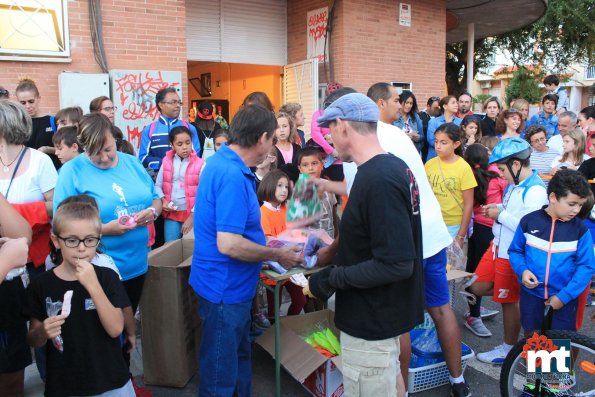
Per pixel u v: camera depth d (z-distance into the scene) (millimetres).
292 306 3936
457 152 4586
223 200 2391
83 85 6594
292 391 3242
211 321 2520
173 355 3186
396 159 2096
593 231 4047
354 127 2129
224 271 2486
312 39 9609
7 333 2357
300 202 2844
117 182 2887
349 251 2127
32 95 4828
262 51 9820
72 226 2145
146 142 5051
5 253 1907
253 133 2434
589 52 18141
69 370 2213
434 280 2980
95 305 2180
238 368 2793
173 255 3672
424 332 3336
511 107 7516
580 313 3000
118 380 2295
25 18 6336
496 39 18953
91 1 6758
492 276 3658
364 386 2182
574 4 17172
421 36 10312
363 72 9492
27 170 2912
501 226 3492
